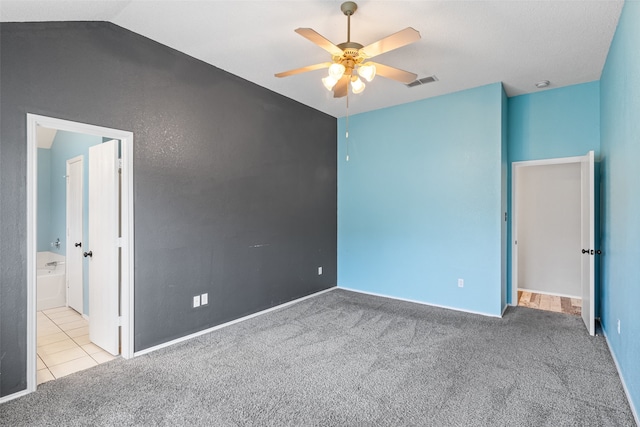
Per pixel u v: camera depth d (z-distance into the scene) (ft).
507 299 14.55
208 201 11.29
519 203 17.63
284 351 9.78
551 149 13.55
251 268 12.92
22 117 7.32
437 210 14.34
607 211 10.51
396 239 15.62
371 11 8.13
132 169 9.25
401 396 7.43
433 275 14.49
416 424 6.48
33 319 7.55
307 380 8.13
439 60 10.85
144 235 9.55
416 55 10.51
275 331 11.38
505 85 13.08
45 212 16.35
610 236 9.92
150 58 9.63
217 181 11.58
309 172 15.85
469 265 13.55
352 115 17.13
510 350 9.80
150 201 9.68
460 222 13.74
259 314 13.16
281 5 7.93
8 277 7.22
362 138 16.78
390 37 6.89
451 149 13.93
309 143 15.81
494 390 7.64
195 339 10.66
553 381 8.02
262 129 13.34
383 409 6.95
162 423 6.49
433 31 9.05
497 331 11.34
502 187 13.03
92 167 10.57
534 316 12.99
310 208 15.93
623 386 7.73
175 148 10.29
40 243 16.22
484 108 13.10
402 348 9.98
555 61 10.91
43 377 8.29
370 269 16.53
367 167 16.60
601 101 11.96
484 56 10.56
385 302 14.94
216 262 11.58
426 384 7.93
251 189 12.89
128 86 9.14
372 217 16.44
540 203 17.16
